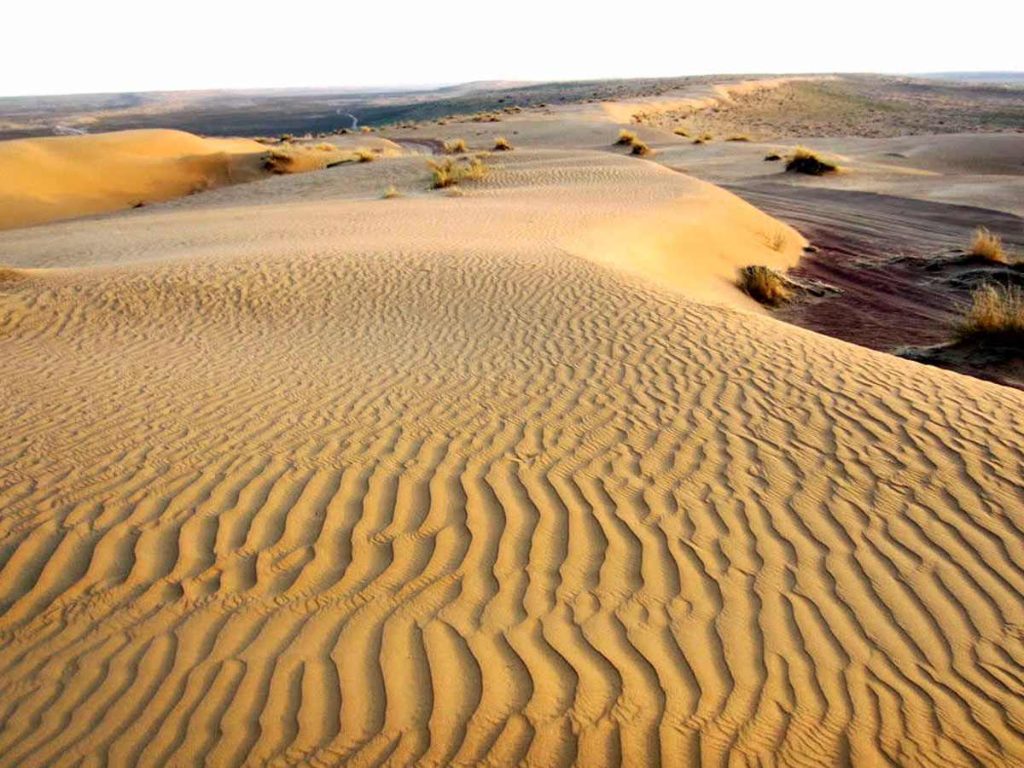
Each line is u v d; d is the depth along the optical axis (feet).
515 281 35.19
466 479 17.90
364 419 21.16
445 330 29.30
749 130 209.77
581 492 17.42
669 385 23.52
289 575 14.48
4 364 26.20
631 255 45.57
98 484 17.58
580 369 24.95
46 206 108.78
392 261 39.01
